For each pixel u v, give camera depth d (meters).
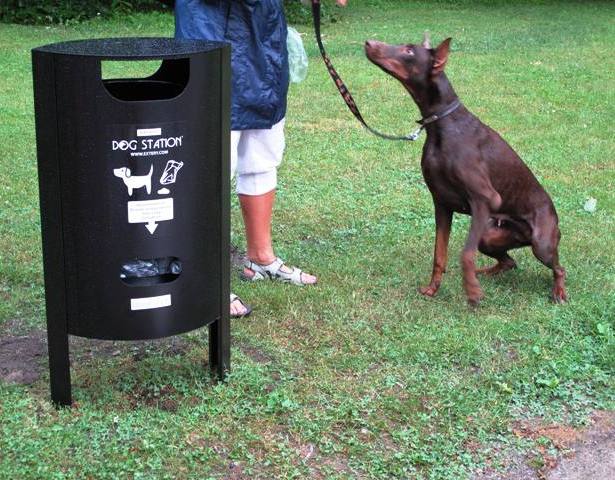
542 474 2.21
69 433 2.27
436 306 3.14
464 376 2.65
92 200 2.23
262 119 3.01
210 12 2.85
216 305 2.48
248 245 3.36
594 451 2.31
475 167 2.93
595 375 2.66
